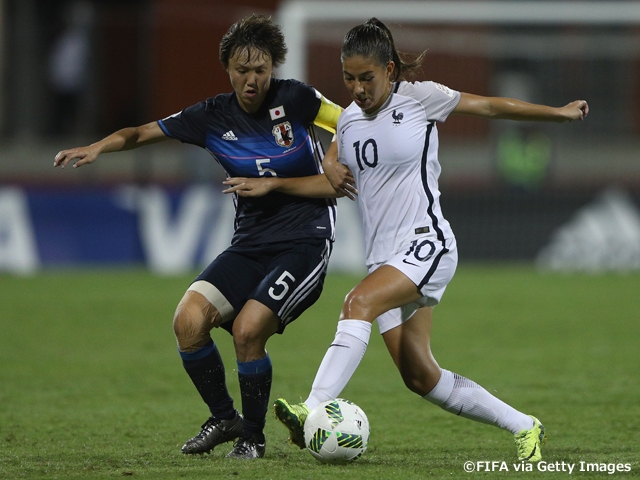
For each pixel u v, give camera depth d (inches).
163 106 2440.9
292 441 578.9
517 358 1116.5
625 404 842.8
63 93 2539.4
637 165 2234.3
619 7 2240.4
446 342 1238.3
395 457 622.8
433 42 2237.9
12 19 2546.8
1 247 1947.6
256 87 594.6
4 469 577.0
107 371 1027.3
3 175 2421.3
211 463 593.0
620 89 2267.5
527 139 2182.6
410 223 585.3
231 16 2464.3
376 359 1128.8
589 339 1257.4
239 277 624.1
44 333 1293.1
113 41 2475.4
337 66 2170.3
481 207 2097.7
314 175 629.6
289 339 1272.1
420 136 585.6
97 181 2322.8
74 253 1974.7
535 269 2069.4
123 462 599.2
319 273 628.1
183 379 981.8
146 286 1769.2
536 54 2251.5
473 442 684.7
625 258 2053.4
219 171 2021.4
